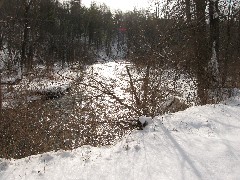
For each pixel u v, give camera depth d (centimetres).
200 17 1095
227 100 960
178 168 470
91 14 6319
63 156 569
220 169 453
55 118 955
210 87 1080
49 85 1396
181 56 945
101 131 817
